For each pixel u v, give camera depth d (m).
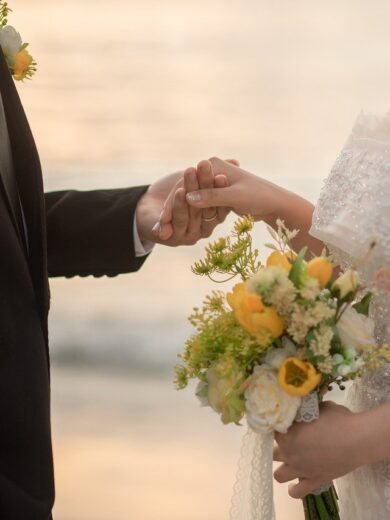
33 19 13.27
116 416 5.74
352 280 1.75
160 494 4.61
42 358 1.84
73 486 4.69
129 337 7.10
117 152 10.04
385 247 1.88
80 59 12.20
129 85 11.54
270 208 2.32
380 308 1.93
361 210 1.90
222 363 1.77
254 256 1.97
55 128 10.53
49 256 2.60
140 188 2.62
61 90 11.47
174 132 10.45
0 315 1.79
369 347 1.77
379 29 12.22
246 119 10.72
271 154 10.02
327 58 11.88
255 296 1.74
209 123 10.60
